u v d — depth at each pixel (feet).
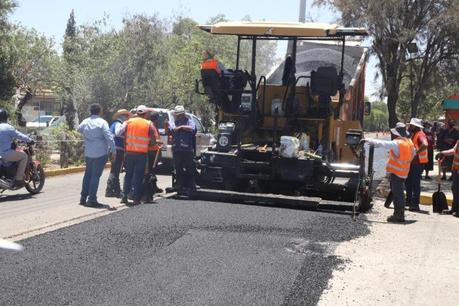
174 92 99.35
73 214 30.53
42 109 147.64
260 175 34.55
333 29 34.94
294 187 35.76
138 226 26.55
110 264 20.62
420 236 28.63
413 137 38.01
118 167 37.96
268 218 29.53
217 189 36.35
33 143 38.27
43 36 88.84
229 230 26.40
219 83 36.47
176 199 35.24
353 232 28.07
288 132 36.70
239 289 18.58
